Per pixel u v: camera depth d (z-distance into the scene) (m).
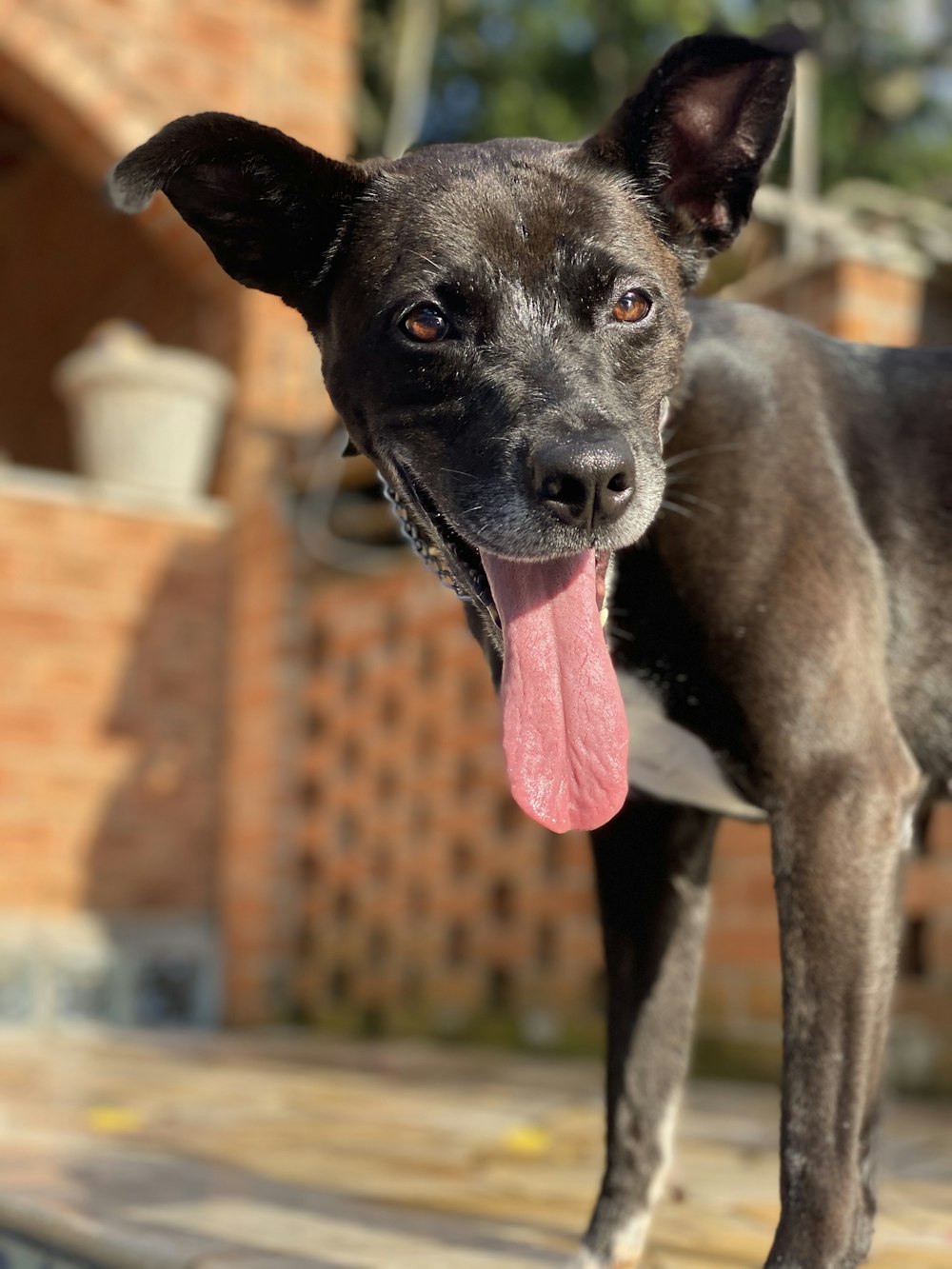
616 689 0.67
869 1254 0.73
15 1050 1.75
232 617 2.15
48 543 2.05
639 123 0.72
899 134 4.64
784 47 0.71
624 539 0.66
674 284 0.72
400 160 0.74
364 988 1.94
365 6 4.23
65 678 2.04
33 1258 0.88
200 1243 0.78
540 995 1.70
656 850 0.76
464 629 1.82
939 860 1.33
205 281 2.24
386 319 0.71
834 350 0.75
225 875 2.11
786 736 0.67
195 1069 1.57
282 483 2.10
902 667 0.72
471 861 1.81
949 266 1.67
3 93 2.14
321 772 2.04
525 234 0.69
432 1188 0.96
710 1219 0.86
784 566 0.69
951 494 0.73
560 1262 0.76
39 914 2.00
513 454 0.66
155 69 2.16
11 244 2.89
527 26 4.58
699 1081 1.46
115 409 2.12
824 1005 0.65
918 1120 1.21
